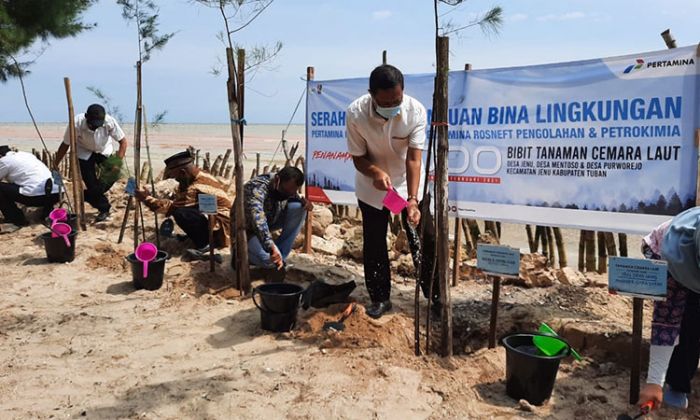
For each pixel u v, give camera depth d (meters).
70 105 7.38
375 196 4.46
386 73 3.89
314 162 6.30
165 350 4.16
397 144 4.33
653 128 4.38
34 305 5.06
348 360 3.92
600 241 5.84
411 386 3.59
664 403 3.42
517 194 5.03
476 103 5.12
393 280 5.75
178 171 6.44
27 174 7.79
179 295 5.24
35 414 3.33
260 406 3.38
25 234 7.55
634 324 3.35
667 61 4.27
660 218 4.43
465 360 3.96
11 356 4.07
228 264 6.04
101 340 4.33
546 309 4.69
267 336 4.38
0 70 10.27
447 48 3.65
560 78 4.71
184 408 3.39
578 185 4.74
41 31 11.27
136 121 6.31
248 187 5.25
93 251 6.58
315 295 4.86
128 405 3.42
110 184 8.18
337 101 6.05
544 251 6.34
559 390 3.63
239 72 5.02
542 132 4.84
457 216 5.34
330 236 7.55
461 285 5.55
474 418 3.29
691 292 3.28
